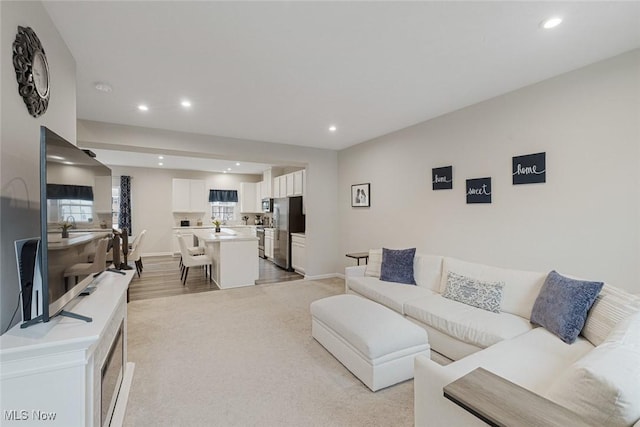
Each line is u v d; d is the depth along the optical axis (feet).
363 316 7.83
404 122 12.77
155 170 27.04
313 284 16.72
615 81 7.27
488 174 10.13
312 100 10.19
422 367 4.36
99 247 6.31
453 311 7.93
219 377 7.30
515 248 9.38
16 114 4.33
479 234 10.46
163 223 27.37
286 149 16.83
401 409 6.12
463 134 10.98
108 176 7.13
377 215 15.48
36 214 4.96
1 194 3.96
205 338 9.55
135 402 6.33
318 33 6.37
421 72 8.20
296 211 20.99
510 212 9.51
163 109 10.85
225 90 9.27
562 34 6.43
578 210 7.95
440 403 4.07
